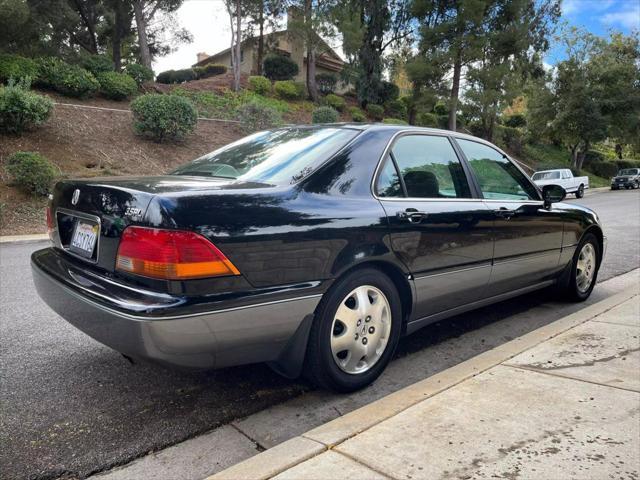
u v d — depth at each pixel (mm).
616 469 1982
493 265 3699
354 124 3342
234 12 25938
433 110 36219
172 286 2217
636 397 2570
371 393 3002
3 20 16047
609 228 10875
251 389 3053
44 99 14250
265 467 2049
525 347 3316
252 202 2461
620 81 33344
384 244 2900
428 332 4137
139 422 2668
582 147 36156
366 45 29531
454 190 3545
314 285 2598
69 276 2688
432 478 1946
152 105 16484
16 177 12133
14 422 2658
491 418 2391
